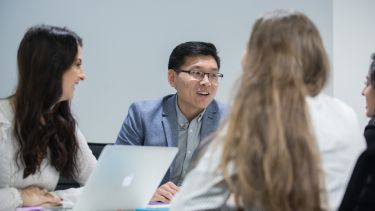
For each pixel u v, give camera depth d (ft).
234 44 12.73
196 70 8.75
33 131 7.08
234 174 4.19
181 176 8.87
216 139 4.35
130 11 12.82
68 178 7.88
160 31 12.82
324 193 4.04
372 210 4.13
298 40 4.34
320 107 4.42
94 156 8.55
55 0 12.85
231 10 12.75
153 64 12.80
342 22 12.42
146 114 9.11
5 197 6.59
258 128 4.09
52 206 6.79
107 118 12.82
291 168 3.96
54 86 7.07
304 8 12.53
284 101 4.10
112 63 12.82
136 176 6.39
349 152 4.33
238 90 4.32
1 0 12.94
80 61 7.35
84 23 12.84
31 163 7.09
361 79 12.36
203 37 12.80
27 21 12.90
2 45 12.96
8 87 12.87
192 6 12.82
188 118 9.04
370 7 12.44
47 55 7.01
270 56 4.29
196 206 4.40
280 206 3.97
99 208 6.31
